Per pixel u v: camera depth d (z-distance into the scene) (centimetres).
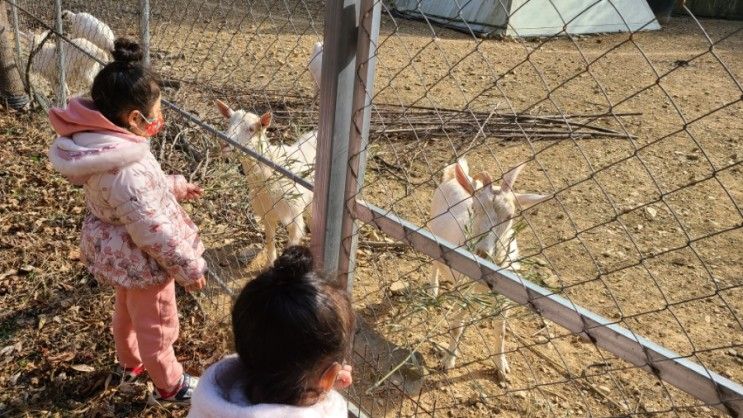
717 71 1080
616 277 444
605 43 1233
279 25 1118
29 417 290
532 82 941
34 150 562
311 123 520
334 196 229
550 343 362
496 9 1199
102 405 297
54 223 446
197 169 504
